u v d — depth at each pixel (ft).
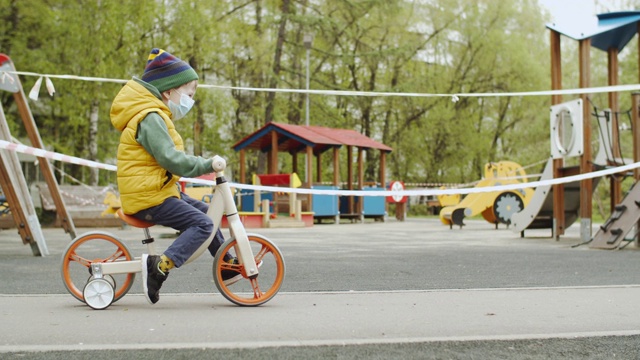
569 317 15.58
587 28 42.50
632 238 40.93
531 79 134.92
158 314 16.07
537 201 48.08
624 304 17.49
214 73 111.55
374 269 26.78
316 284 21.94
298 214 72.64
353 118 134.92
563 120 43.91
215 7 105.70
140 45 94.84
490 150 137.80
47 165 39.32
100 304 16.89
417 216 119.75
